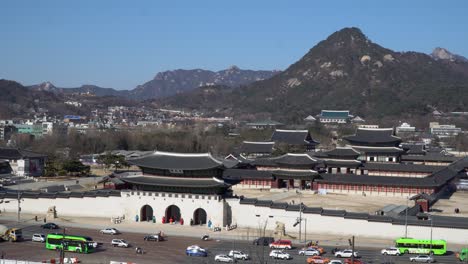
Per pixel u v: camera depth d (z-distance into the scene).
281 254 111.88
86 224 146.62
